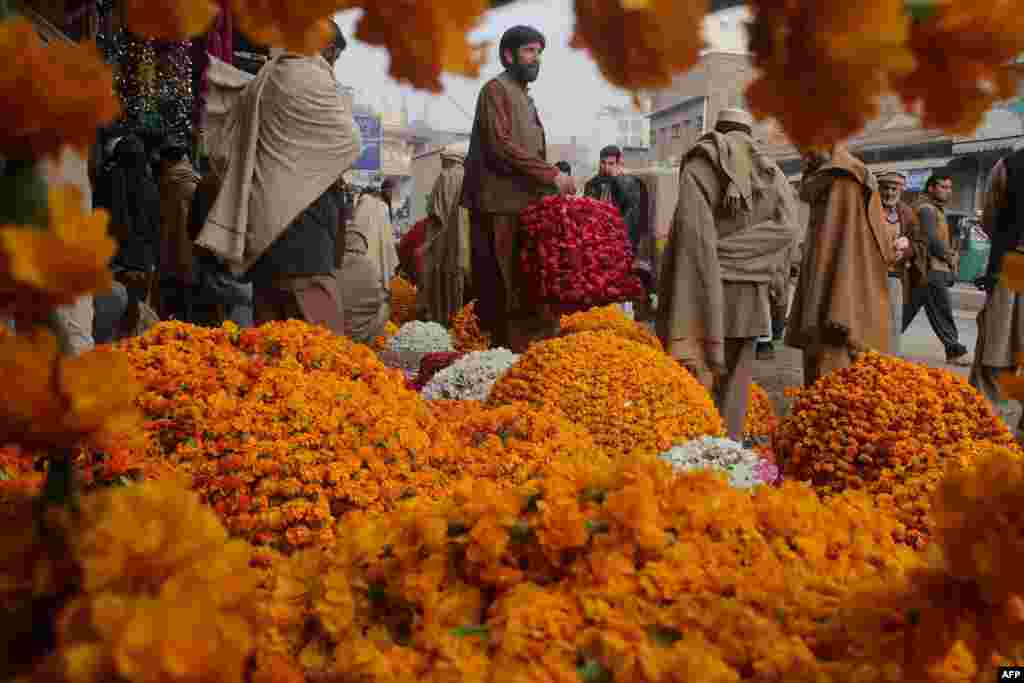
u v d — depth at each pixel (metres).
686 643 1.07
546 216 5.92
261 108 4.34
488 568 1.22
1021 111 18.06
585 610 1.14
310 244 4.50
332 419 2.14
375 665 1.15
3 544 0.78
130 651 0.64
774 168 5.12
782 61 0.60
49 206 0.68
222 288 6.98
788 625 1.11
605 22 0.62
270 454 2.01
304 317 4.56
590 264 5.89
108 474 1.92
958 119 0.63
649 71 0.63
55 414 0.69
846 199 5.33
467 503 1.35
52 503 0.81
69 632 0.69
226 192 4.37
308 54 0.73
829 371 5.47
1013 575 0.78
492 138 6.18
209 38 7.41
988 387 6.88
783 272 5.88
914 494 2.59
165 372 2.25
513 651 1.10
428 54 0.68
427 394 5.16
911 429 3.03
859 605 0.97
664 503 1.30
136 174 6.78
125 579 0.70
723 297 5.11
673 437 3.47
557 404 3.48
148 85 8.06
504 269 6.29
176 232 7.27
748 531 1.28
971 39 0.60
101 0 3.52
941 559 0.86
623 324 5.52
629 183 9.41
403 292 11.05
